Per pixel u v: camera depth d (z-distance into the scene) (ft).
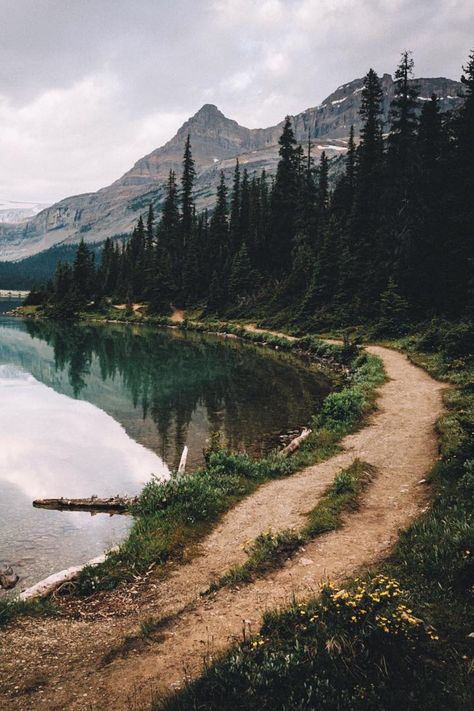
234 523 34.09
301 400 88.53
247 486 41.37
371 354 115.96
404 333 139.74
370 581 20.66
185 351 164.35
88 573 27.94
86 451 61.26
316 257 228.22
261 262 285.84
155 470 54.19
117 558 29.86
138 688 16.81
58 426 73.67
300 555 26.40
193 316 276.82
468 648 15.55
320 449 50.75
